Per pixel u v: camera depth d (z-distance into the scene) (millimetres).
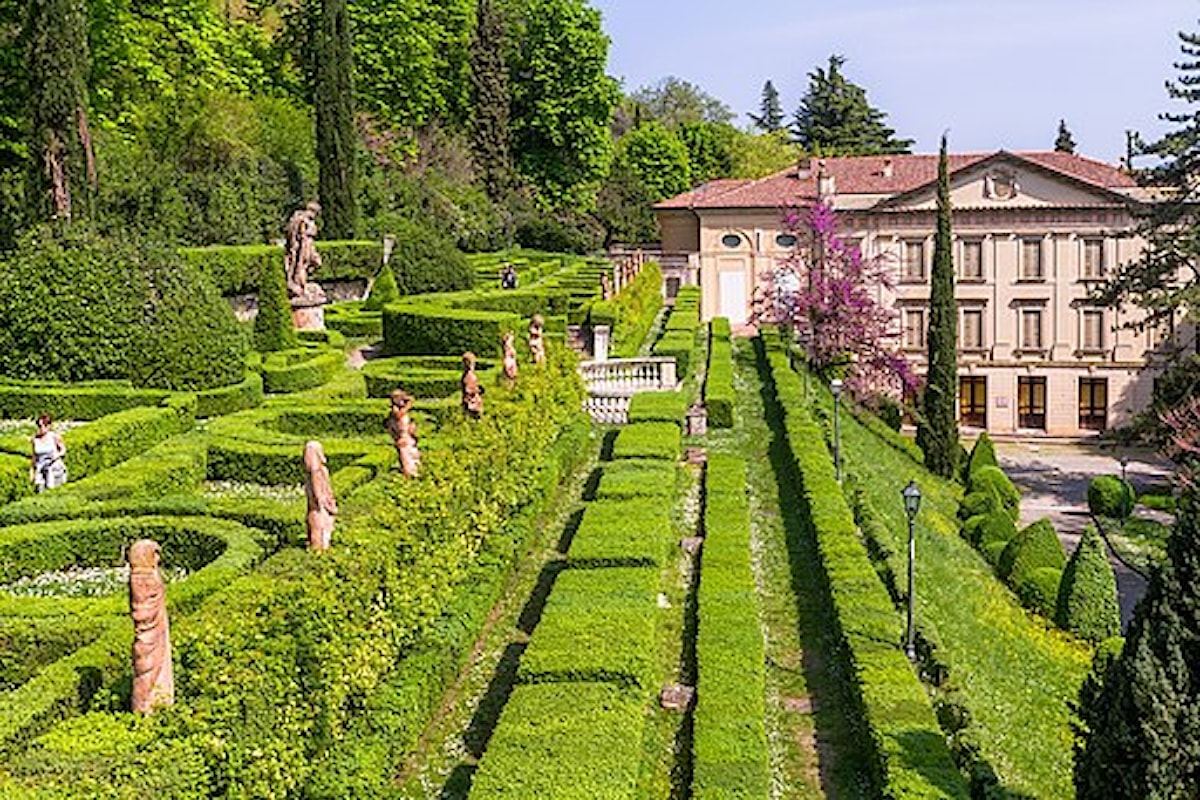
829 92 100688
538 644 13352
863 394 40375
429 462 15883
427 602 13281
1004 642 20406
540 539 19297
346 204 50469
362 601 11680
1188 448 29469
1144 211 43406
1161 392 38469
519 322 33688
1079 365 53344
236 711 8953
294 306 37781
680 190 94938
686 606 16719
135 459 19859
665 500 19578
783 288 53125
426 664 12883
